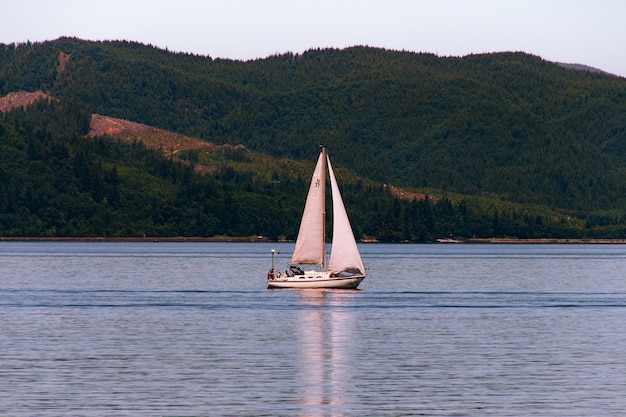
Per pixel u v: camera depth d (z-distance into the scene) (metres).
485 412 188.62
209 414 185.62
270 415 185.25
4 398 196.88
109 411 187.25
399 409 190.38
